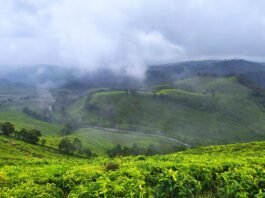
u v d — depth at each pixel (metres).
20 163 27.56
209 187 13.59
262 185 13.27
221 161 15.83
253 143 81.62
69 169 14.70
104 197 11.23
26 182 12.84
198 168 13.91
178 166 14.15
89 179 12.76
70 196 11.74
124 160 21.09
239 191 12.88
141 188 11.84
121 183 12.14
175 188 12.73
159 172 13.70
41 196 11.41
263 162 15.93
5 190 12.13
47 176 13.38
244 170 13.97
